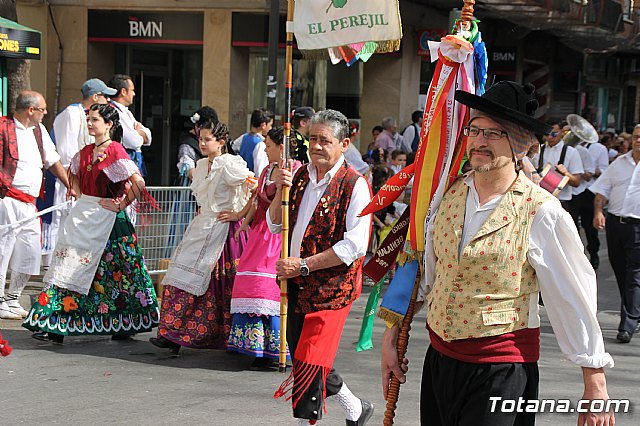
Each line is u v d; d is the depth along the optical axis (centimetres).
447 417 371
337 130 509
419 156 389
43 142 931
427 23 1892
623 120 3023
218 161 771
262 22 1628
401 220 418
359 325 939
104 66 1722
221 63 1652
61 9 1694
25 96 891
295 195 521
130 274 812
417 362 783
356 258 503
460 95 355
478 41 395
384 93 1908
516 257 354
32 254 901
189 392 670
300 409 504
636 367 804
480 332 356
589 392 355
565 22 1861
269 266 730
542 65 2397
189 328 769
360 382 711
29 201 895
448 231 366
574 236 353
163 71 1755
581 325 352
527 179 366
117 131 841
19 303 952
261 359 742
